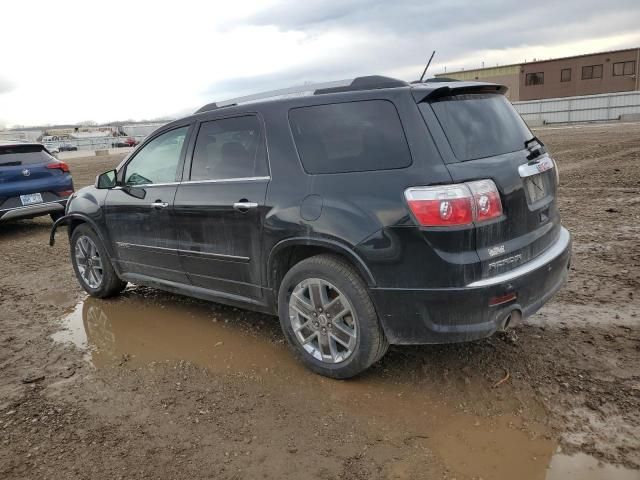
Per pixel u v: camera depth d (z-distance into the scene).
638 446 2.73
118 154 47.66
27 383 3.78
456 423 3.02
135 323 4.84
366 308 3.26
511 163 3.30
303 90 3.80
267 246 3.66
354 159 3.31
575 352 3.72
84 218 5.31
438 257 2.98
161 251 4.59
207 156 4.18
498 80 57.38
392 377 3.56
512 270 3.18
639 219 7.40
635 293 4.71
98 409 3.38
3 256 7.87
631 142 18.50
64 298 5.71
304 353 3.65
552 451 2.74
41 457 2.90
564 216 8.02
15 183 9.03
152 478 2.70
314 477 2.65
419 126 3.12
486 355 3.76
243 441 2.96
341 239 3.23
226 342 4.29
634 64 49.81
